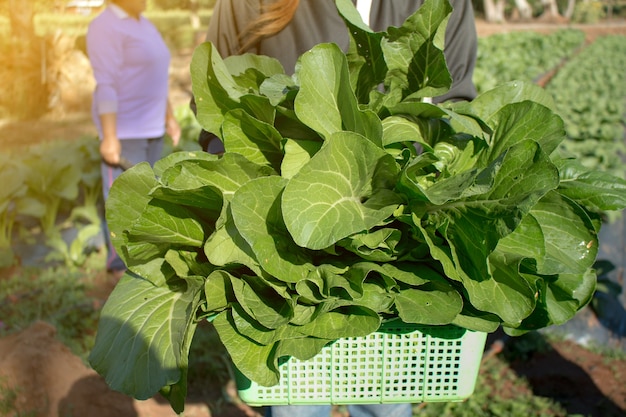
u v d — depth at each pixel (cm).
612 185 185
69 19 2461
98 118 555
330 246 168
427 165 178
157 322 179
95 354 182
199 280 174
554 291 183
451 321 162
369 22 238
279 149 186
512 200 155
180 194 170
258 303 168
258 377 167
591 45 2503
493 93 198
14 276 597
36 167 684
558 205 175
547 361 500
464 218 163
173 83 1728
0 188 651
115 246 184
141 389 170
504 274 167
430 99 227
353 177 164
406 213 169
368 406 273
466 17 252
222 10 248
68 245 693
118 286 194
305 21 236
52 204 704
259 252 162
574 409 443
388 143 172
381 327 182
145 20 560
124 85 549
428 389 190
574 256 171
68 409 411
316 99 171
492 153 185
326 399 190
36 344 460
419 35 184
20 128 1324
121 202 179
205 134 255
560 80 1465
